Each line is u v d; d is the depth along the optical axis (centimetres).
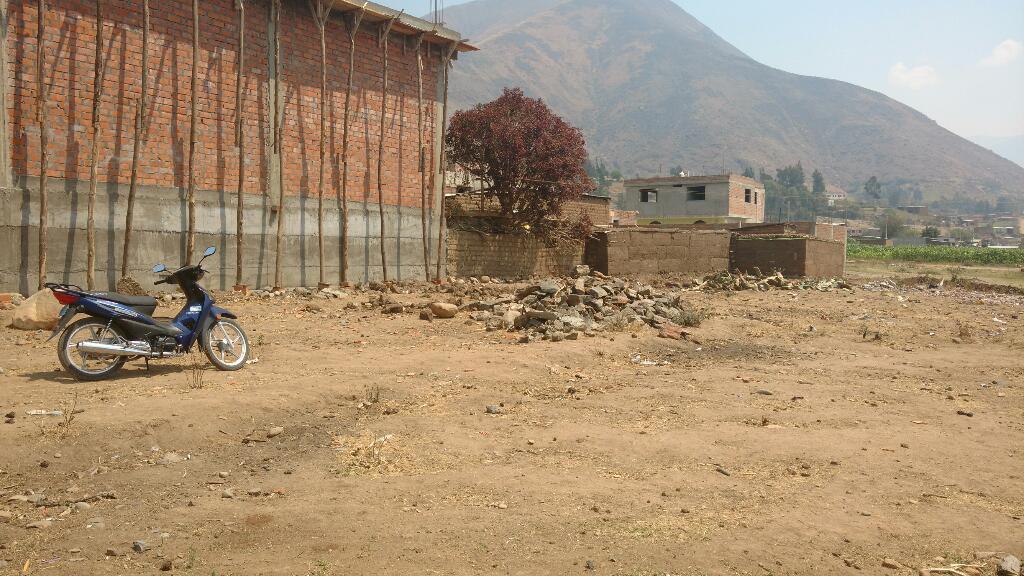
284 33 1817
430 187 2273
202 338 859
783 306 2105
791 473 583
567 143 2706
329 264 1945
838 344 1424
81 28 1412
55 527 434
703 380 971
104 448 566
